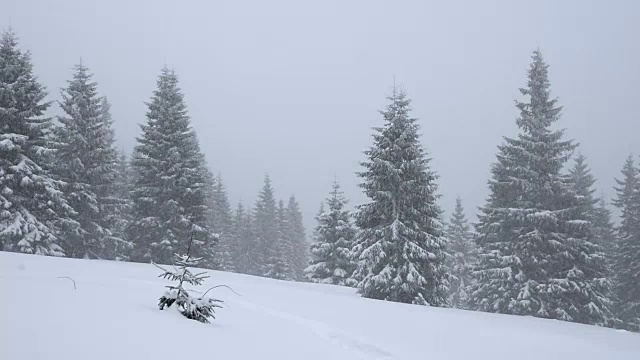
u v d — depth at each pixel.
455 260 54.09
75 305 5.76
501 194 30.98
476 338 11.62
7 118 27.02
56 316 4.88
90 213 32.22
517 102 31.06
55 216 28.44
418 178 26.89
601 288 30.28
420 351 9.50
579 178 43.50
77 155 32.12
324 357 6.98
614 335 15.10
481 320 15.48
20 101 27.81
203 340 5.62
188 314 7.36
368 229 27.70
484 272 30.89
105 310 5.88
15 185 27.00
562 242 29.00
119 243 33.66
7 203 25.58
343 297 17.69
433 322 13.48
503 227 30.50
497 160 32.12
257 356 5.69
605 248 42.03
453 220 56.50
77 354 3.80
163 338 5.11
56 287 7.30
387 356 8.75
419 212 26.83
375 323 12.13
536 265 28.52
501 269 28.67
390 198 26.58
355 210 28.48
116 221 34.44
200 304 7.46
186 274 7.62
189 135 34.47
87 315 5.28
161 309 7.30
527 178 29.84
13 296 5.67
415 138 27.59
